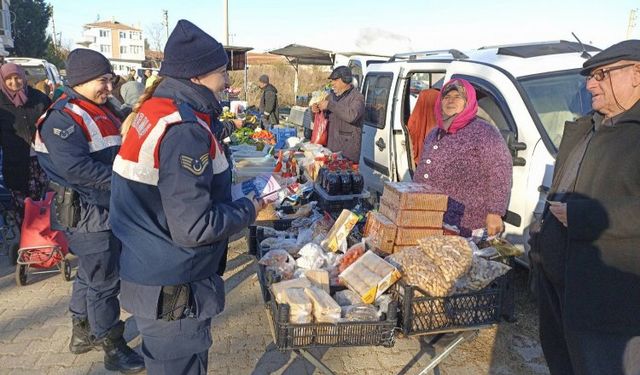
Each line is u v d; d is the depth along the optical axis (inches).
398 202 98.3
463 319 88.1
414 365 126.0
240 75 1093.1
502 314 93.1
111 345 120.7
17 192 196.9
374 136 252.7
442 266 86.5
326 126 211.5
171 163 67.2
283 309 79.0
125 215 72.9
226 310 153.6
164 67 73.5
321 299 81.9
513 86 161.2
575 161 90.4
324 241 107.9
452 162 123.8
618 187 77.4
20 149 193.5
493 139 121.3
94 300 116.1
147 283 73.4
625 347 78.6
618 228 74.1
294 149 199.0
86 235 111.6
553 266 90.5
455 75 187.8
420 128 207.6
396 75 239.5
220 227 70.2
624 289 76.4
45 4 1742.1
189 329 77.2
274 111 497.4
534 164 146.0
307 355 86.9
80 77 111.2
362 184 141.6
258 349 132.1
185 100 72.7
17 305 155.3
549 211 94.0
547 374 123.5
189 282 75.5
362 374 121.9
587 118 91.0
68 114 108.8
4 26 1314.0
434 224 99.0
